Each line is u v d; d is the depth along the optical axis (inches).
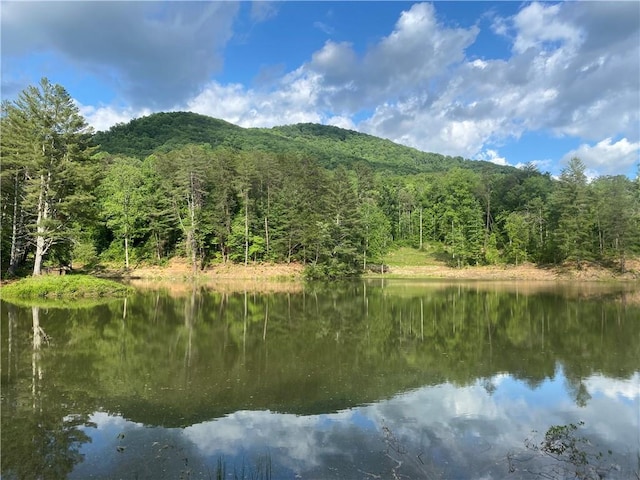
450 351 668.7
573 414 409.7
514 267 2623.0
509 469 300.7
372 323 927.7
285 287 1844.2
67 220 1488.7
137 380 498.3
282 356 622.2
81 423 375.6
